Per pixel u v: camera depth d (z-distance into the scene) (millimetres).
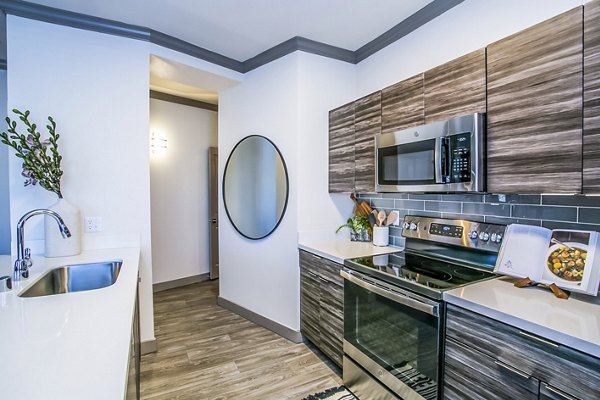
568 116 1172
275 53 2676
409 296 1513
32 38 2033
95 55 2217
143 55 2383
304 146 2572
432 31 2100
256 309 2986
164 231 4031
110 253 2090
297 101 2535
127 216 2334
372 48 2580
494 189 1444
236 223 3148
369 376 1800
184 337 2693
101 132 2240
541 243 1441
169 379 2086
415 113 1845
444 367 1375
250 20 2258
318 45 2580
